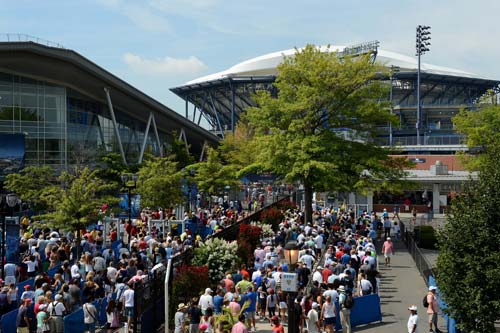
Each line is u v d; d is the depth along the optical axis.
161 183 40.78
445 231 16.95
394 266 31.03
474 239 15.99
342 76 38.16
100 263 21.31
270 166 39.81
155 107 73.12
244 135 90.38
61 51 54.47
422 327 19.70
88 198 29.14
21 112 57.22
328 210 43.28
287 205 49.41
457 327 16.34
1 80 56.28
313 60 39.97
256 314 21.00
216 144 105.44
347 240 26.28
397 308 22.45
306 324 18.45
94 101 67.31
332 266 21.45
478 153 47.75
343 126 39.91
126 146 75.56
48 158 58.28
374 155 38.75
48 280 18.75
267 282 20.64
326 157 38.28
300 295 18.84
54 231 28.89
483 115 43.59
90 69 58.06
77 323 17.30
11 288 18.58
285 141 38.62
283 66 40.44
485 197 16.38
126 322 18.19
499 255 15.59
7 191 43.12
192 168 53.78
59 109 60.00
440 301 20.83
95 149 63.19
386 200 62.22
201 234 33.84
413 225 46.72
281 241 28.95
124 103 70.19
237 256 24.33
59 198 29.27
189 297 19.27
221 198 53.19
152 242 24.86
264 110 40.34
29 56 52.88
